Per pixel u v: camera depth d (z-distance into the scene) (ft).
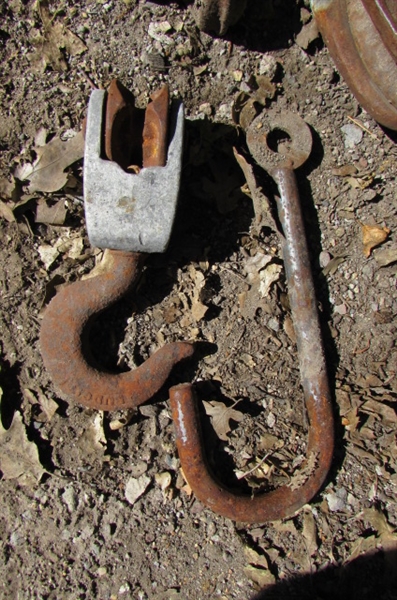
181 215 1.49
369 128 1.51
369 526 1.45
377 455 1.47
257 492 1.43
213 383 1.48
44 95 1.49
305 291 1.44
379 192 1.51
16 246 1.46
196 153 1.47
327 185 1.52
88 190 1.25
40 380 1.45
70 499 1.42
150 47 1.49
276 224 1.45
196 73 1.50
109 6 1.49
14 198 1.44
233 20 1.44
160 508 1.44
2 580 1.40
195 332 1.48
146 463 1.44
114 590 1.41
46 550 1.41
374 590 1.42
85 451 1.44
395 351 1.52
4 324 1.46
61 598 1.40
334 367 1.50
